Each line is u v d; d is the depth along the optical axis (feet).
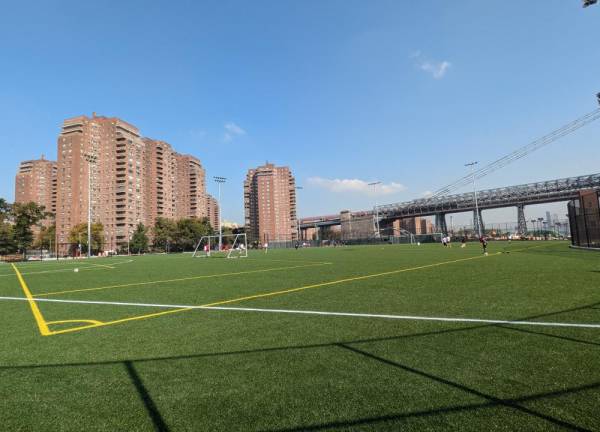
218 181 201.36
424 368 12.03
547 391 9.98
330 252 132.87
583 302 21.84
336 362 12.91
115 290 36.29
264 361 13.29
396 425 8.53
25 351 15.47
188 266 75.25
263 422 8.89
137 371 12.68
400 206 363.35
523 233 256.52
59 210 340.59
